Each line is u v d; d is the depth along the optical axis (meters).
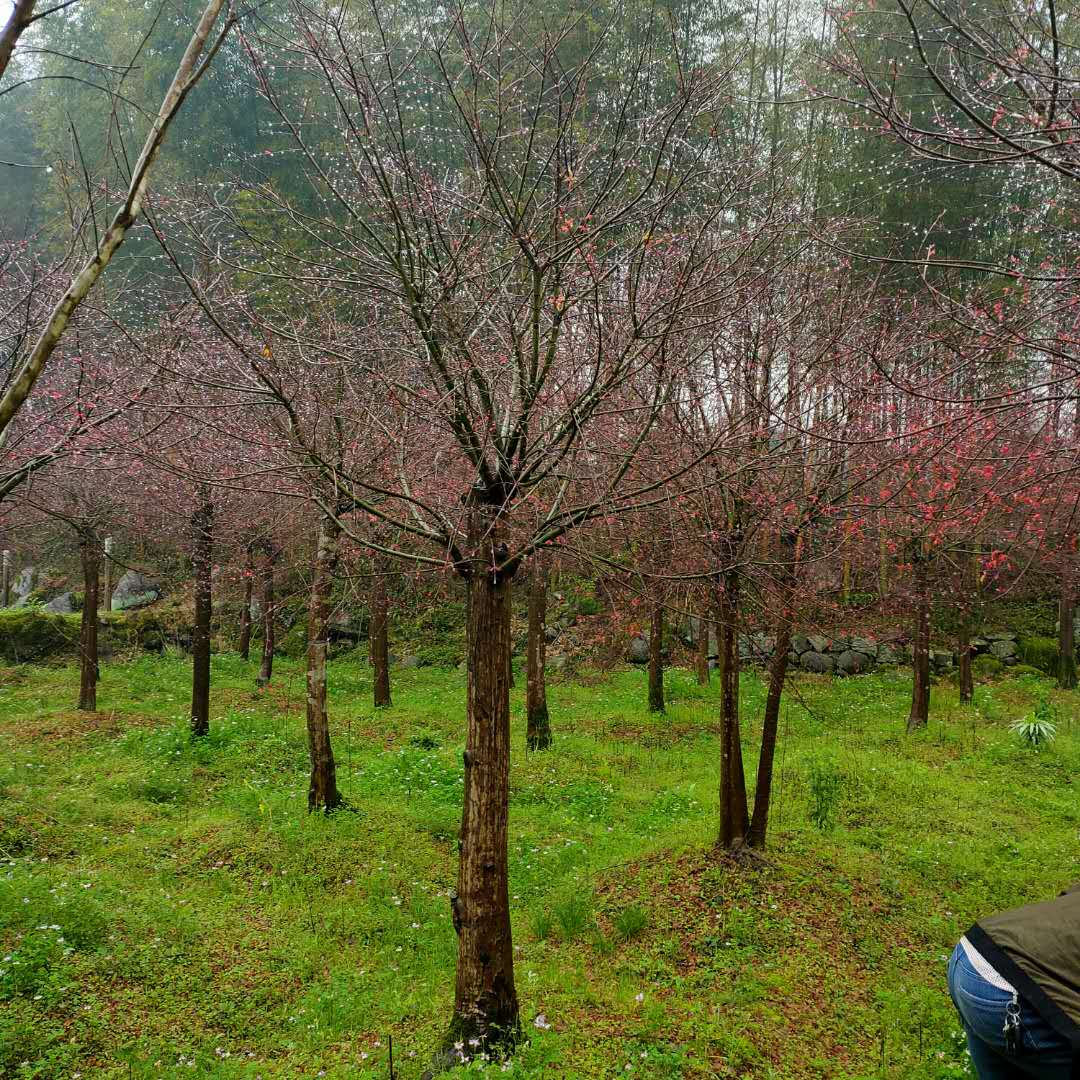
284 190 13.26
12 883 6.87
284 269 7.07
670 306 5.46
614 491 5.62
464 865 5.32
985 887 7.55
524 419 5.35
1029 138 3.67
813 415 7.04
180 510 11.74
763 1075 4.81
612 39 6.85
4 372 6.95
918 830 8.95
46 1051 5.05
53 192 11.73
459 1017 5.18
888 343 6.98
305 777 11.41
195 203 6.55
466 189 6.43
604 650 19.03
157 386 6.40
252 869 8.05
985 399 3.98
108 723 13.82
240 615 20.34
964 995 3.39
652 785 11.10
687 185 6.16
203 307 4.76
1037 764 11.45
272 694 17.44
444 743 13.40
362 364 5.84
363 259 5.92
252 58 4.98
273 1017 5.64
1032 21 3.50
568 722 14.86
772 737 8.02
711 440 6.25
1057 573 9.82
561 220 5.24
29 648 18.41
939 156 3.61
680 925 6.80
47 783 10.63
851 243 9.33
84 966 5.95
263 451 6.08
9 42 2.21
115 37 11.41
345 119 5.15
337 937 6.79
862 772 10.71
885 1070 4.81
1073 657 17.05
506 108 5.40
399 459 6.04
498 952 5.24
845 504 6.75
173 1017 5.56
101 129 11.81
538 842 8.90
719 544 7.31
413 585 15.02
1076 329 4.96
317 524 11.13
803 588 7.58
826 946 6.45
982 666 18.36
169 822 9.52
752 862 7.73
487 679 5.43
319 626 9.91
